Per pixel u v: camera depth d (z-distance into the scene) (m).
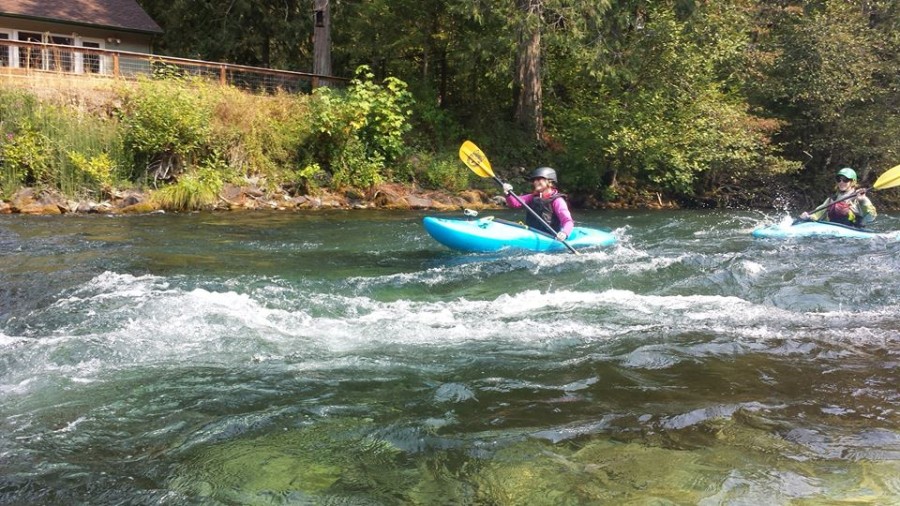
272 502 1.95
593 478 2.10
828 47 16.55
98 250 6.34
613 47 14.77
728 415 2.66
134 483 2.07
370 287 5.06
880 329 4.09
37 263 5.57
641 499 1.96
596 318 4.28
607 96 15.45
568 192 15.49
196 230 8.05
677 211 13.76
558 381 3.07
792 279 5.30
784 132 17.94
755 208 15.96
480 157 7.25
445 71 18.55
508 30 14.45
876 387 3.04
